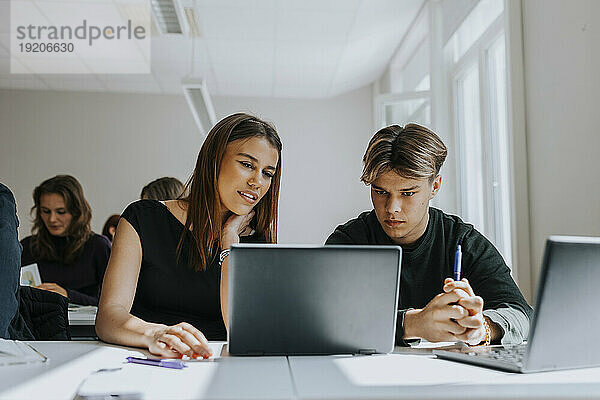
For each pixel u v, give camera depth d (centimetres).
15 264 145
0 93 648
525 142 276
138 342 129
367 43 520
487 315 139
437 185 167
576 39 227
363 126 663
